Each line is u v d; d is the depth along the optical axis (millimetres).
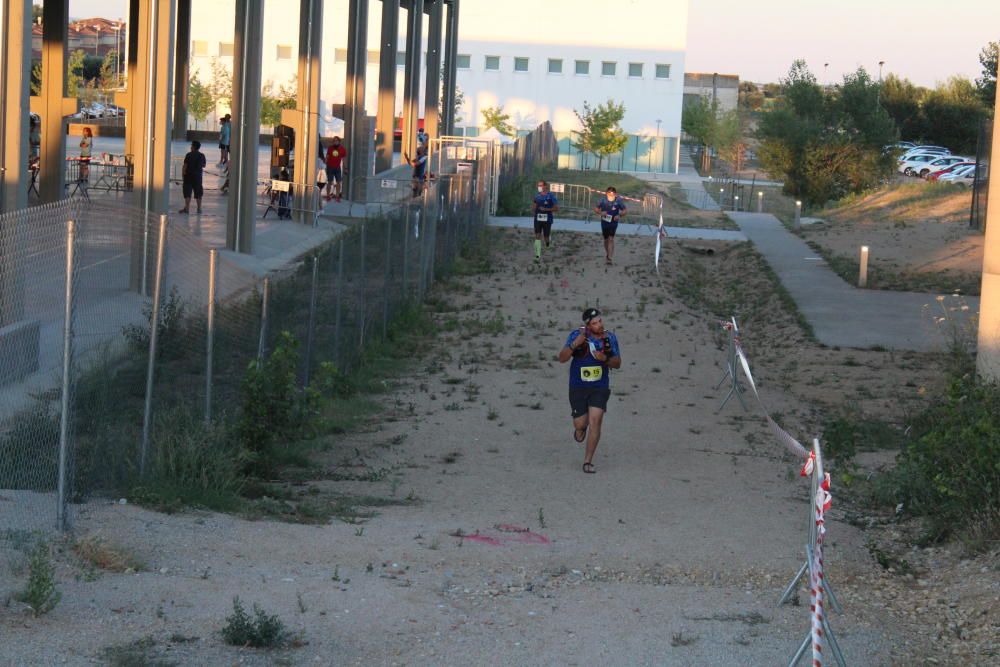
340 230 30422
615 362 11898
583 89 75375
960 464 9422
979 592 7766
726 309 25391
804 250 32656
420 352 18156
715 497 10828
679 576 8336
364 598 7141
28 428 8492
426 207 23234
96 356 10125
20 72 14047
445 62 55094
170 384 11102
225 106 70062
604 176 60688
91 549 7305
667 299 24625
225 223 27281
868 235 35031
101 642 5918
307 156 30250
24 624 6023
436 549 8578
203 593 6910
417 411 14211
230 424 11008
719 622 7184
